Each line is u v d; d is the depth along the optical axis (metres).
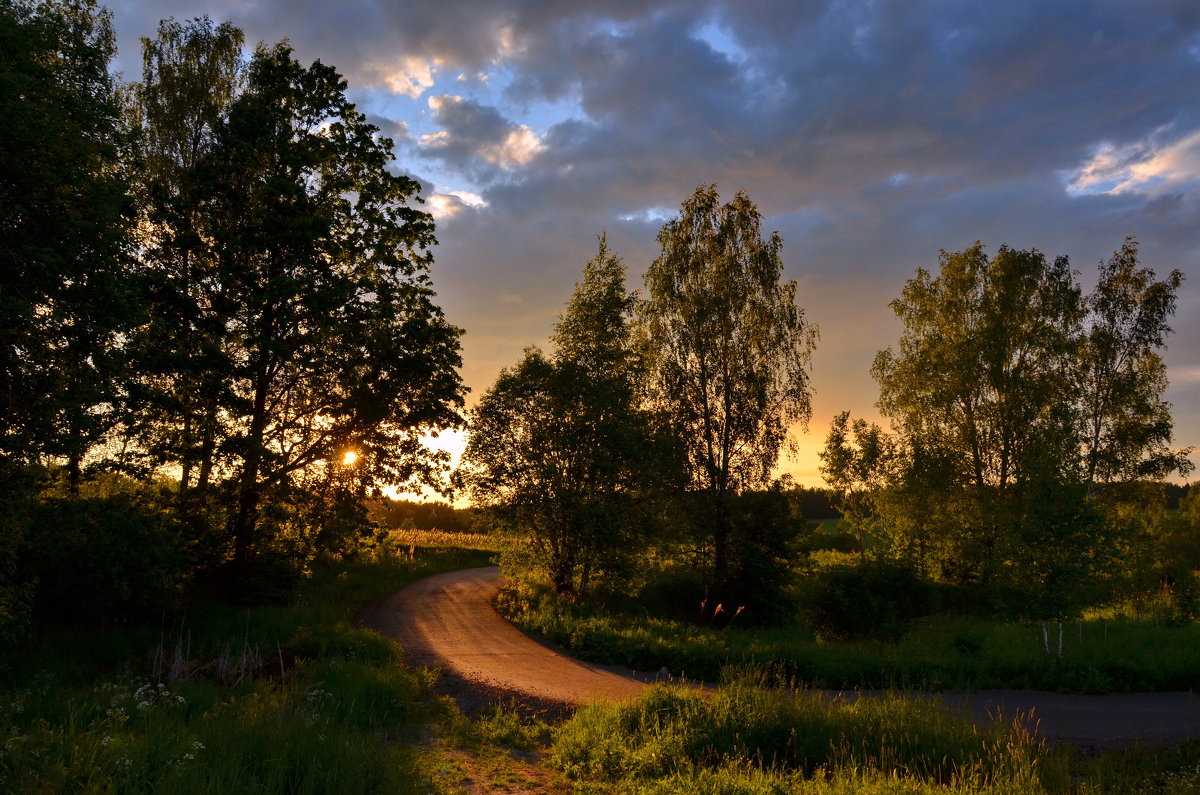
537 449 25.75
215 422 19.91
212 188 21.05
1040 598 18.45
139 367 18.56
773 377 29.89
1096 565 18.58
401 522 75.81
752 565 28.41
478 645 18.33
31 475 13.73
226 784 5.95
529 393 26.02
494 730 10.52
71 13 17.80
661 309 30.52
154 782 5.70
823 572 22.67
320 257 21.80
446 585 30.30
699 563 29.80
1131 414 34.62
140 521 16.61
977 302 36.84
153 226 22.23
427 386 23.22
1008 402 35.09
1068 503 18.81
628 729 10.09
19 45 12.93
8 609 12.40
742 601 28.44
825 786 7.82
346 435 21.86
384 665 14.00
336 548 21.98
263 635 16.31
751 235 30.92
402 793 6.80
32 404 13.61
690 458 29.09
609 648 17.62
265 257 21.30
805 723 10.24
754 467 29.34
